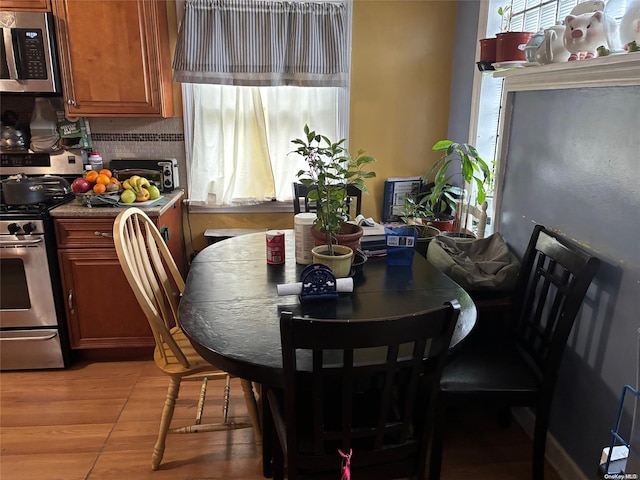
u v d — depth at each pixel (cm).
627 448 114
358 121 316
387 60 309
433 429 164
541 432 166
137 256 176
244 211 321
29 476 183
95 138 297
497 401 162
